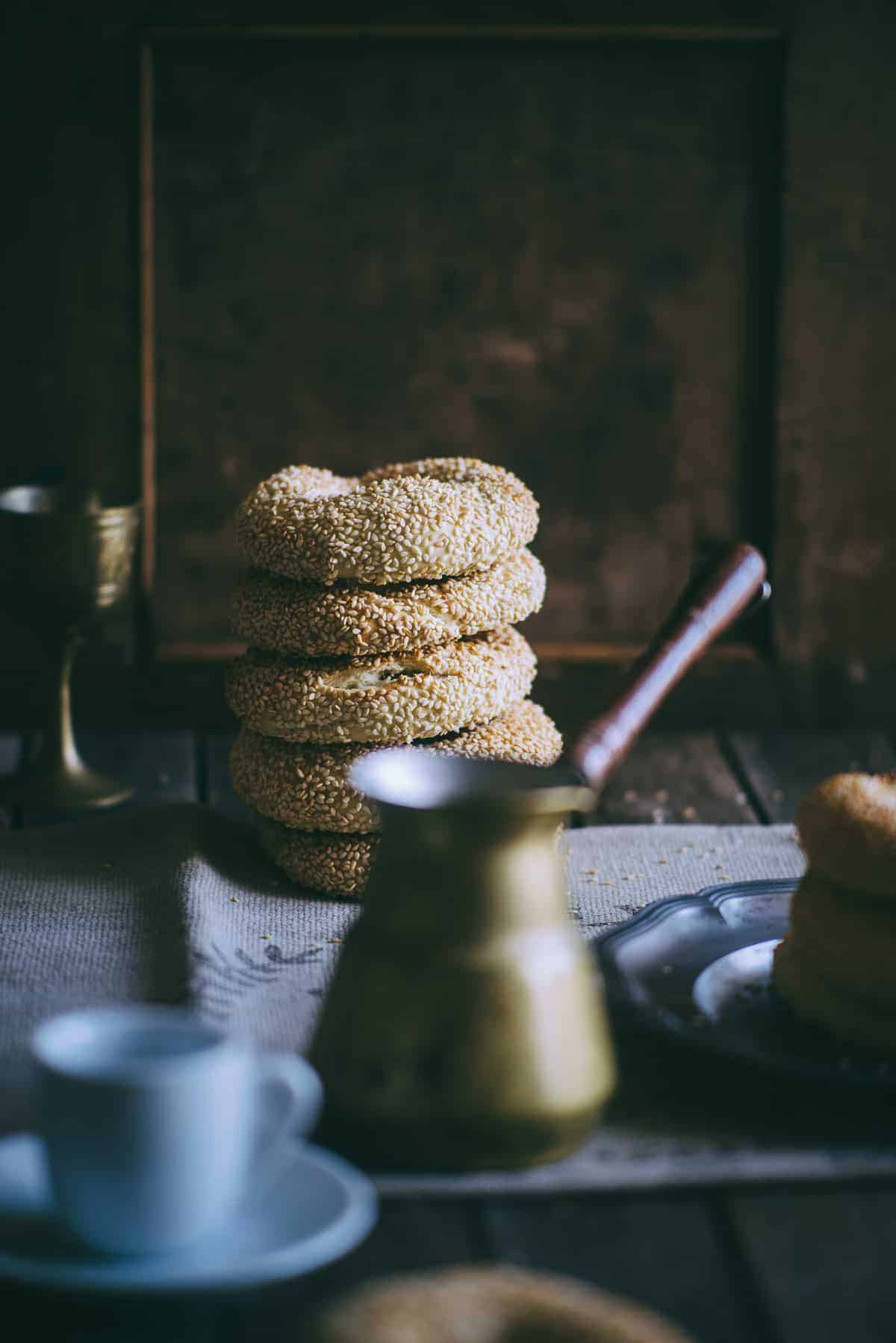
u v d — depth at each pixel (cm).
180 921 104
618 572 177
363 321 170
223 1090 75
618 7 165
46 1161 75
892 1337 75
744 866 117
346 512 110
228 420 171
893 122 168
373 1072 81
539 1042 81
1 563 139
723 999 93
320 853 112
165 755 154
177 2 163
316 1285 77
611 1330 71
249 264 169
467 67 166
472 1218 80
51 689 142
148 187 166
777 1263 78
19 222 166
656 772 151
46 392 169
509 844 82
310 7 164
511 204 169
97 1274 74
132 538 140
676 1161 83
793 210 169
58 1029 77
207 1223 75
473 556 111
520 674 115
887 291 171
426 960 81
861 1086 83
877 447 174
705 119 168
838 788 92
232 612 114
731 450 175
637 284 171
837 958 90
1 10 162
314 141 167
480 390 172
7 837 117
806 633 177
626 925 97
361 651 110
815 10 166
